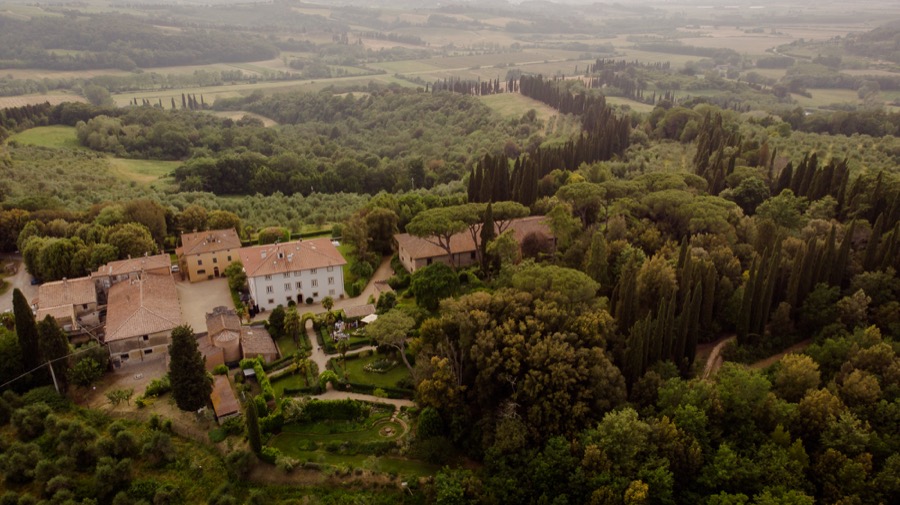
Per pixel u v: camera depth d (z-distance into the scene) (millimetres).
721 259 110750
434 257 129875
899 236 109000
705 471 71688
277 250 119812
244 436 80062
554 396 76375
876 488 68625
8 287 125250
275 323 106500
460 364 84125
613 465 70000
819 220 125625
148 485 72688
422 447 78000
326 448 80375
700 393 79000
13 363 86625
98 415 83062
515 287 96125
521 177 159000
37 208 153375
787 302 105688
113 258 124438
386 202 151750
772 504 64500
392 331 88938
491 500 69250
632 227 128375
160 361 98312
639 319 94125
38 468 70688
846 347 90188
